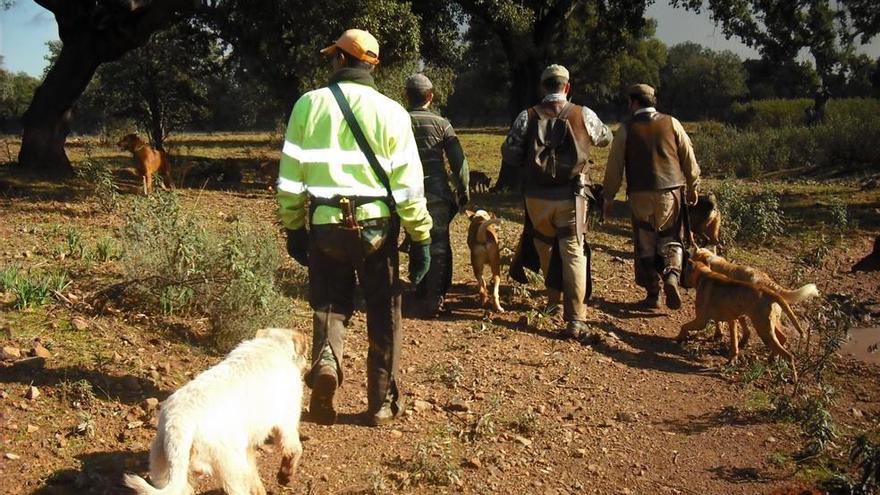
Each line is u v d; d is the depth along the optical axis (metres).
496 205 16.73
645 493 4.91
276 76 21.69
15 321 6.13
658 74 65.75
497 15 18.69
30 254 8.30
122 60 27.42
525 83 21.12
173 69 28.00
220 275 6.65
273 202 13.70
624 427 5.82
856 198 17.61
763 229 12.42
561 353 7.16
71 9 15.54
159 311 6.70
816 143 25.84
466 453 5.14
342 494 4.50
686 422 5.98
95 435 4.76
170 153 28.44
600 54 27.44
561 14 20.52
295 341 4.45
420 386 6.16
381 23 15.85
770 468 5.31
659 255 8.54
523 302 8.57
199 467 3.77
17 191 12.87
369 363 5.27
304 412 5.50
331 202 4.72
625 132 8.41
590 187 7.70
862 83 41.62
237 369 4.05
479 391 6.16
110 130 34.91
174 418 3.68
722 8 20.61
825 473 5.27
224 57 28.12
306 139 4.76
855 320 8.43
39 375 5.27
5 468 4.32
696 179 8.46
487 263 8.27
